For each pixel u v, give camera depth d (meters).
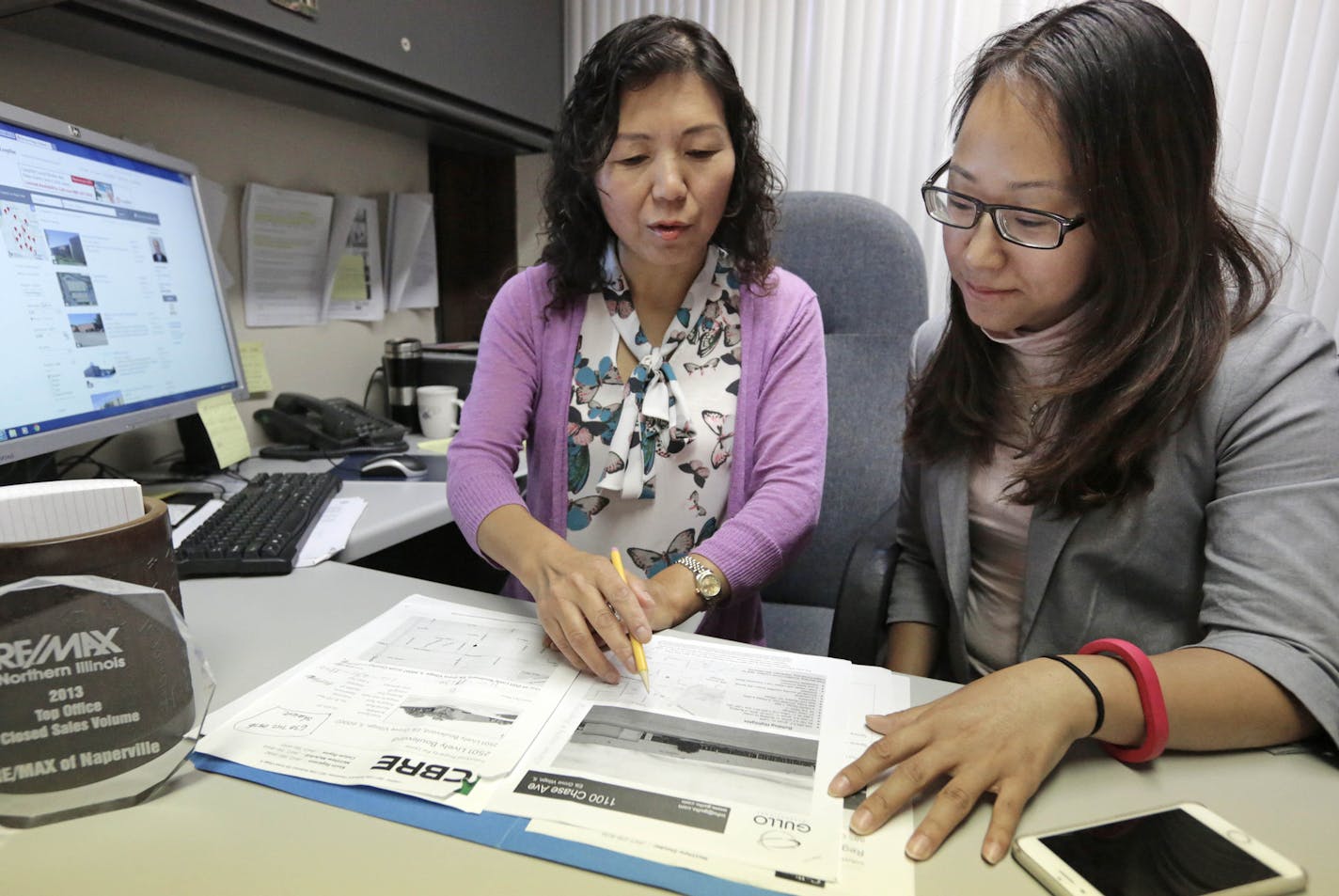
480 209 1.89
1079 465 0.67
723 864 0.38
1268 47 1.44
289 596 0.72
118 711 0.41
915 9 1.67
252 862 0.38
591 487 0.97
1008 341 0.71
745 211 0.96
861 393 1.29
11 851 0.38
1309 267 1.48
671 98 0.81
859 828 0.41
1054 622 0.75
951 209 0.66
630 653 0.58
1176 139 0.58
